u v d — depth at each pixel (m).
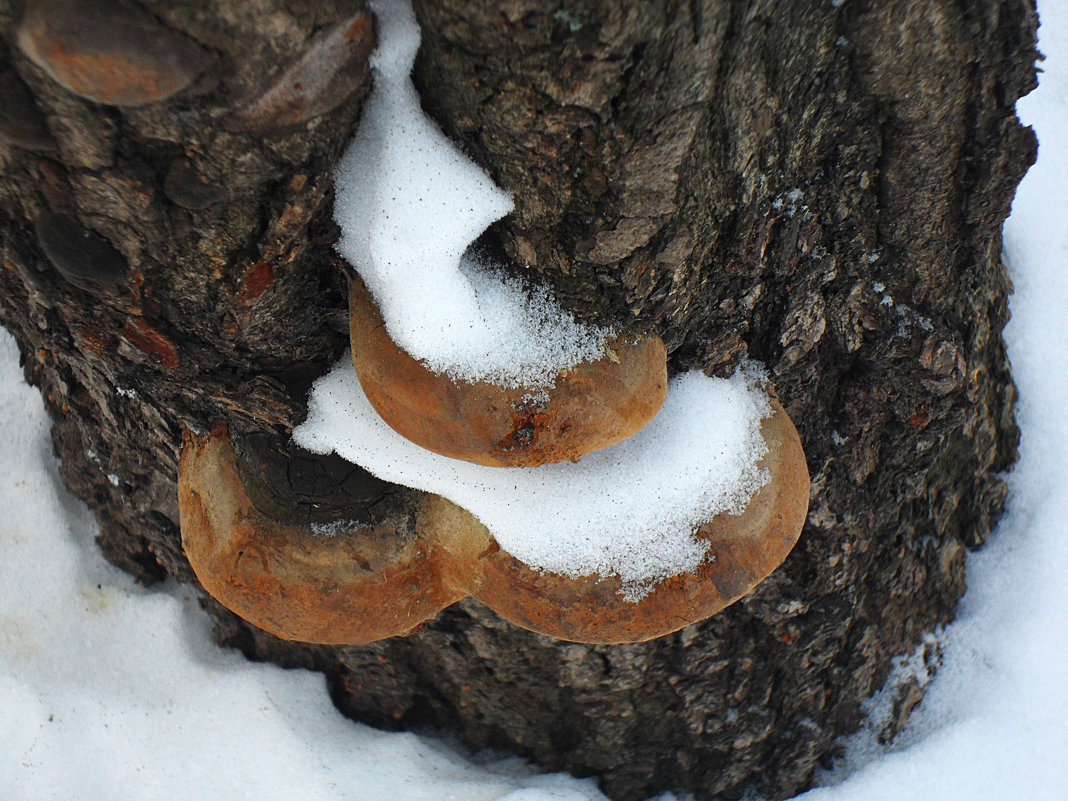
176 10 0.38
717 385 0.51
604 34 0.41
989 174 0.49
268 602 0.49
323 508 0.49
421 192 0.44
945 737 0.62
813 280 0.51
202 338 0.48
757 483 0.49
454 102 0.43
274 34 0.39
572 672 0.62
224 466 0.50
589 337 0.45
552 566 0.48
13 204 0.43
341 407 0.49
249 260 0.45
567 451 0.45
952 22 0.45
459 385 0.44
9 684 0.62
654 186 0.44
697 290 0.48
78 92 0.39
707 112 0.44
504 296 0.46
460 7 0.41
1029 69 0.47
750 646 0.61
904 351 0.53
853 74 0.46
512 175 0.44
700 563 0.48
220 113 0.41
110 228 0.44
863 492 0.58
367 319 0.45
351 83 0.42
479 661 0.62
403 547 0.49
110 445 0.59
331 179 0.44
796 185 0.49
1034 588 0.62
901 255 0.51
